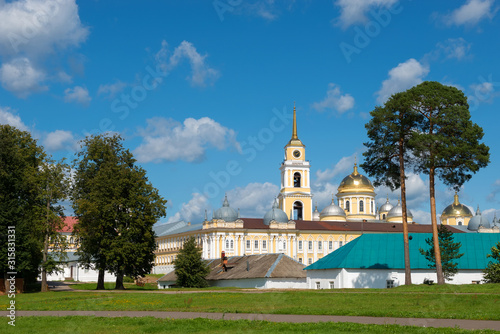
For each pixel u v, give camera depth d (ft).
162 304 168.25
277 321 121.60
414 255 289.33
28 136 304.71
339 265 288.30
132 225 295.69
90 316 136.05
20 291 279.28
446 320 119.44
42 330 115.44
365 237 305.12
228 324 114.93
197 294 209.05
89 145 311.06
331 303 162.61
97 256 306.14
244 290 252.01
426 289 206.80
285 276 330.34
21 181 281.54
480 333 99.14
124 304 171.94
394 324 110.01
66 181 293.64
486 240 299.58
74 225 298.56
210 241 626.64
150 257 312.09
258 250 637.71
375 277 282.56
